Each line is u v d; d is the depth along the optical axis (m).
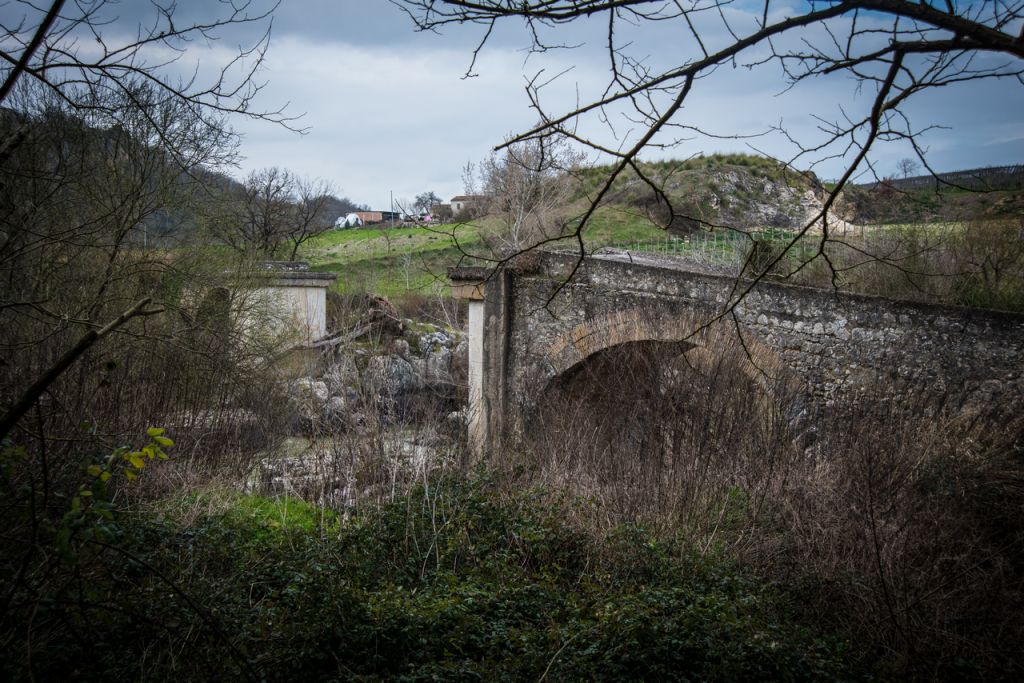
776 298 9.75
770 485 7.89
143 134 7.85
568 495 7.06
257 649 4.07
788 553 6.85
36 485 4.95
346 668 4.13
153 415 8.65
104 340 8.01
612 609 4.91
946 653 5.18
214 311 11.51
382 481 7.32
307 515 7.37
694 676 4.37
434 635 4.71
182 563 4.97
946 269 10.52
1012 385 8.70
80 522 2.49
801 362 9.59
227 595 4.66
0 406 2.80
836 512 7.21
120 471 5.49
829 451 8.54
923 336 8.90
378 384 10.00
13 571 2.73
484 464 7.71
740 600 5.32
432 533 6.43
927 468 7.50
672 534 6.97
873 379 9.11
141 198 9.00
